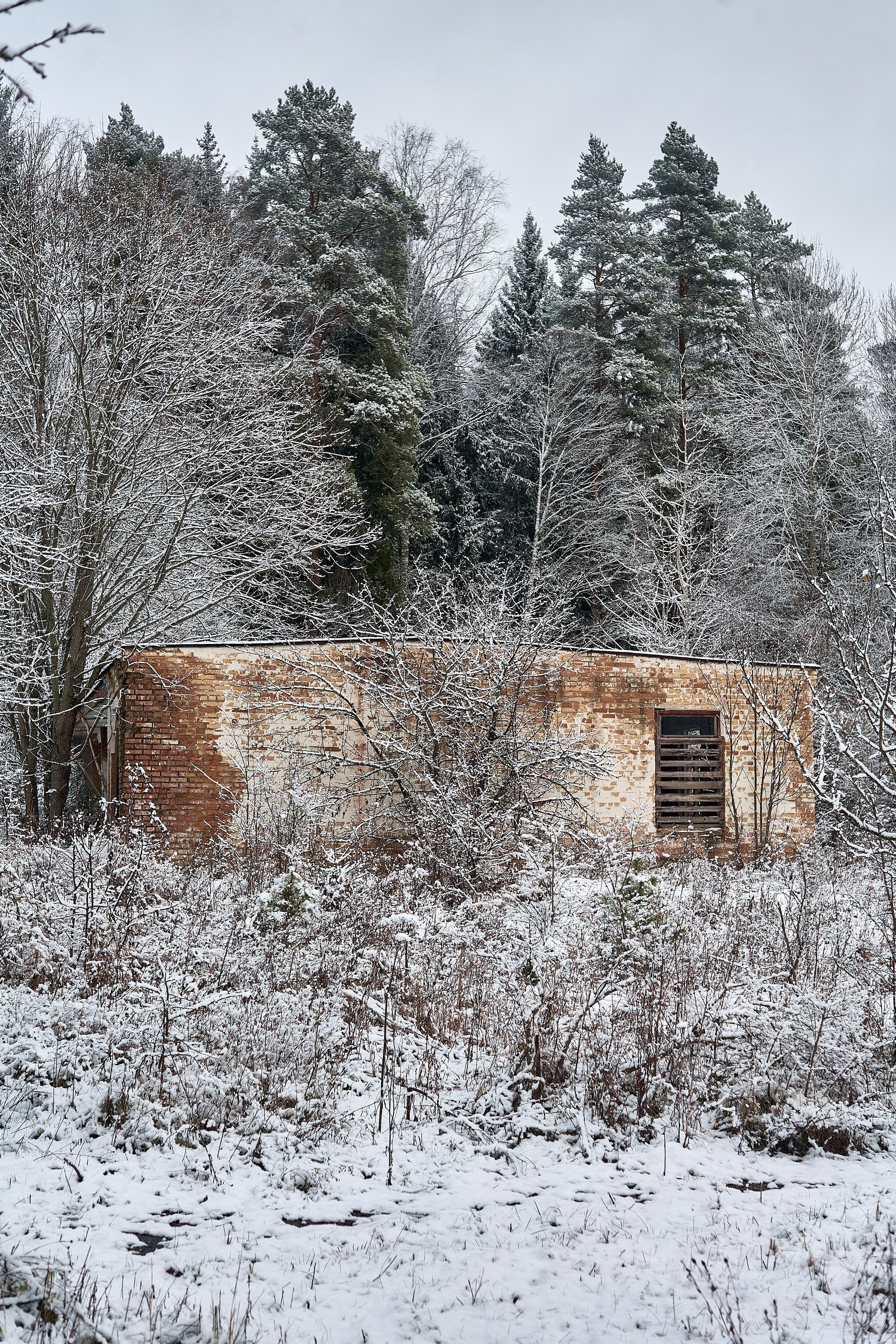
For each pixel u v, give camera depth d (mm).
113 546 20406
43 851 11328
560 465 36344
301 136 32750
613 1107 7039
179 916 9078
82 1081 7051
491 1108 7043
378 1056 7875
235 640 22297
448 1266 5023
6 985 8359
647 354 36875
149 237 21312
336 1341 4293
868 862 10672
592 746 17750
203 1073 6750
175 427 20203
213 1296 4629
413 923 9258
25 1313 4285
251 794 16719
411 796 15297
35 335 18578
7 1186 5625
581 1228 5500
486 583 19453
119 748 17094
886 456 28438
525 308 43750
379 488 30266
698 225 38656
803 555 28812
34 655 18031
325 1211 5629
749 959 9367
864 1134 6863
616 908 9539
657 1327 4465
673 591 31094
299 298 29000
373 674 16781
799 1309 4645
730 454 35938
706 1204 5863
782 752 18656
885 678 9594
